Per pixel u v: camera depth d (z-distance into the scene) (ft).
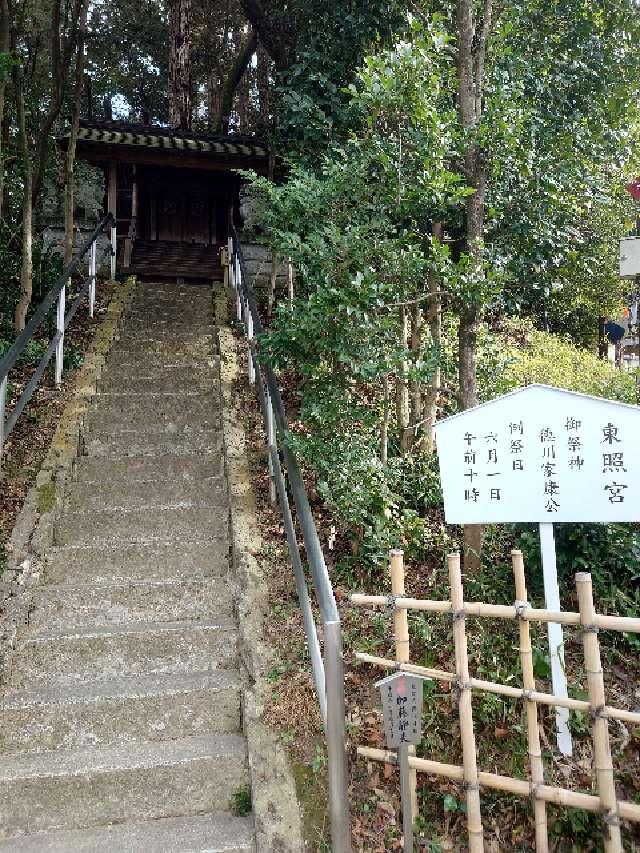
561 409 8.66
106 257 31.71
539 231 15.20
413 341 14.44
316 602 11.41
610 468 8.38
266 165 32.09
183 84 43.01
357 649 10.32
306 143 18.30
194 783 8.64
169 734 9.40
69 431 15.78
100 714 9.33
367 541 11.94
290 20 22.34
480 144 12.42
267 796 8.18
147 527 13.29
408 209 12.62
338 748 7.06
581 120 17.11
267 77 41.06
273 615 11.09
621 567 10.94
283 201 13.44
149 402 17.56
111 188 32.07
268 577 11.98
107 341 21.40
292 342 12.22
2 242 23.56
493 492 8.85
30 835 8.10
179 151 31.22
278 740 8.92
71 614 11.14
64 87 25.04
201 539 13.02
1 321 20.85
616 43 17.37
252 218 32.91
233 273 28.19
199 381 18.97
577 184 16.40
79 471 14.67
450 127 12.69
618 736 8.77
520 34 16.42
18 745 9.05
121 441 15.89
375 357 11.84
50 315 23.21
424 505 13.74
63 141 30.07
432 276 13.73
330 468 11.82
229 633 10.79
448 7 15.90
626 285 25.64
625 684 9.61
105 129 34.27
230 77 44.01
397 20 17.47
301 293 16.63
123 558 12.33
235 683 9.82
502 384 17.93
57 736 9.18
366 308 11.85
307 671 9.97
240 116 50.70
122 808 8.41
